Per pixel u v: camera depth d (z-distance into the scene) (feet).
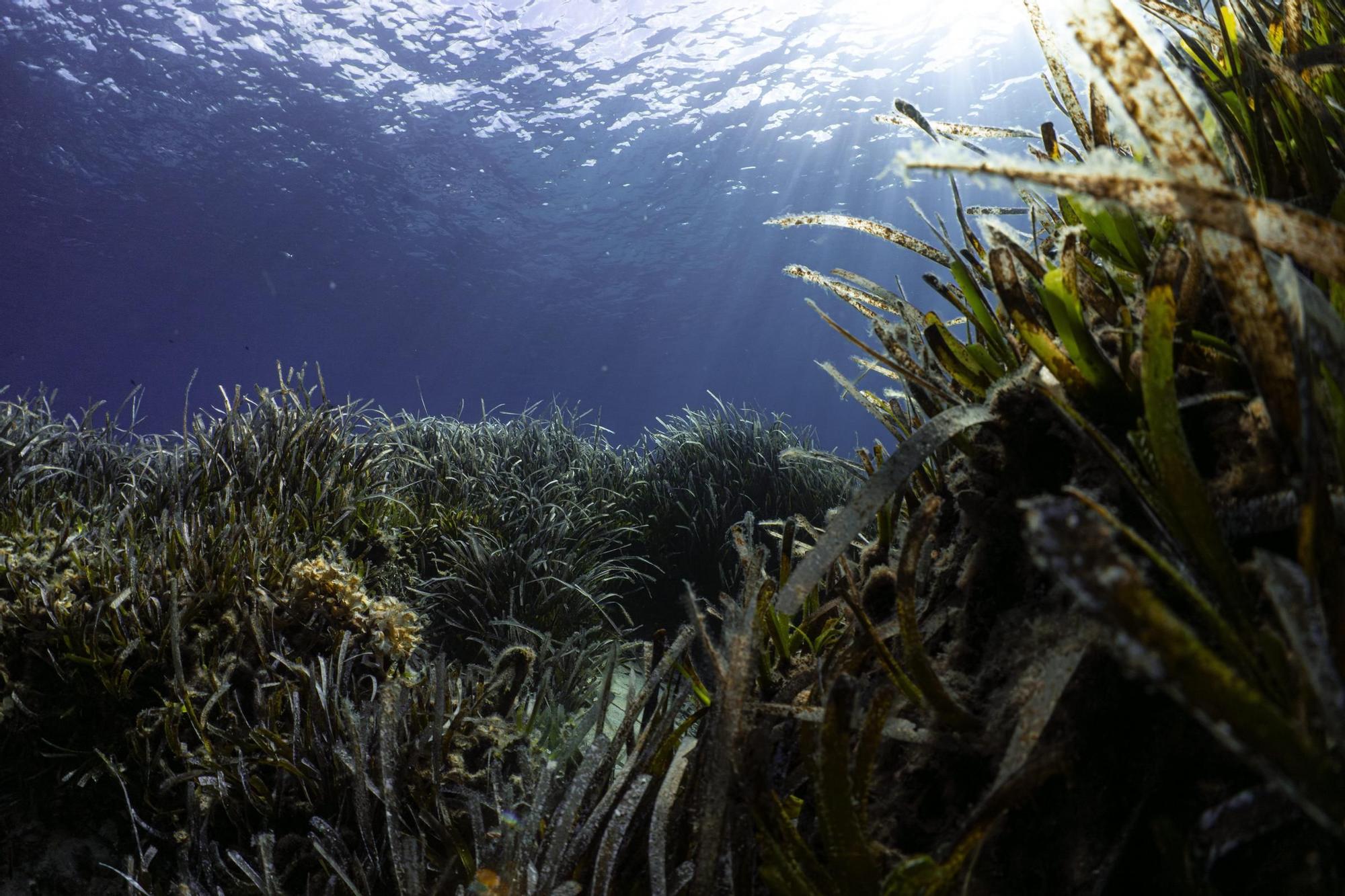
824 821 2.21
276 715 6.31
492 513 14.39
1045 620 2.63
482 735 6.33
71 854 5.85
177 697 6.40
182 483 10.35
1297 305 1.62
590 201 118.01
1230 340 2.61
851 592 3.05
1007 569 2.92
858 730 3.02
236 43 86.58
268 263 139.33
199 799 5.74
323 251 135.54
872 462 4.35
